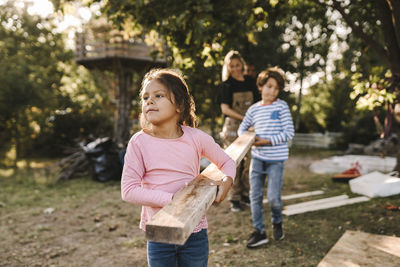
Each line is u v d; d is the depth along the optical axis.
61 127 13.77
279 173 3.12
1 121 13.09
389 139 10.73
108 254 3.28
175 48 4.70
